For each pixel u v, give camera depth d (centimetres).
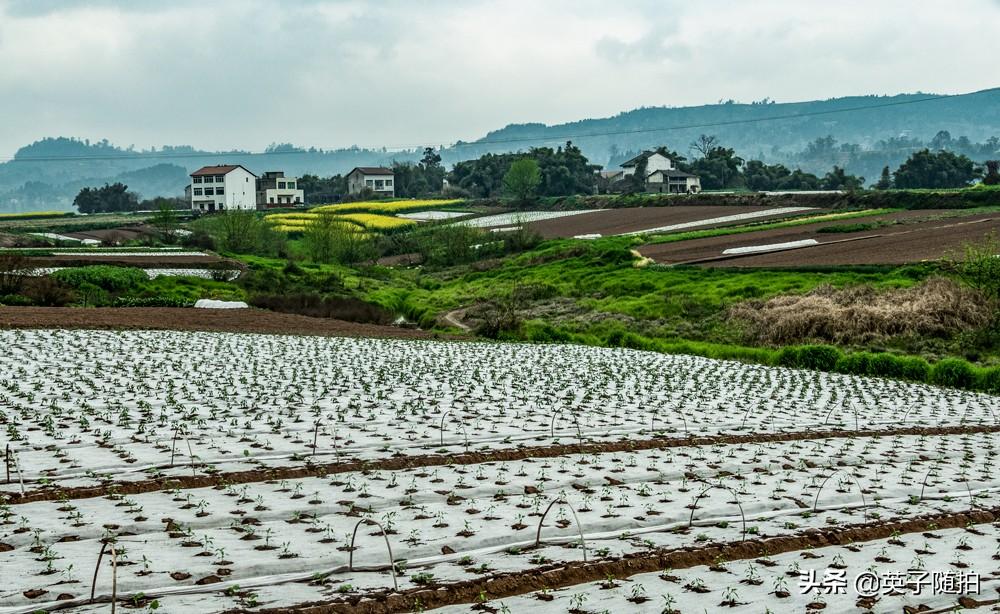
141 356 2970
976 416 2517
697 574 1166
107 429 1867
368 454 1741
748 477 1700
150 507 1357
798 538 1320
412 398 2369
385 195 18725
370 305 5594
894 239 6688
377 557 1177
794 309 4388
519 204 15325
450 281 7900
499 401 2386
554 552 1221
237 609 988
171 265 6531
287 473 1590
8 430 1812
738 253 6794
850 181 16325
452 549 1223
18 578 1059
